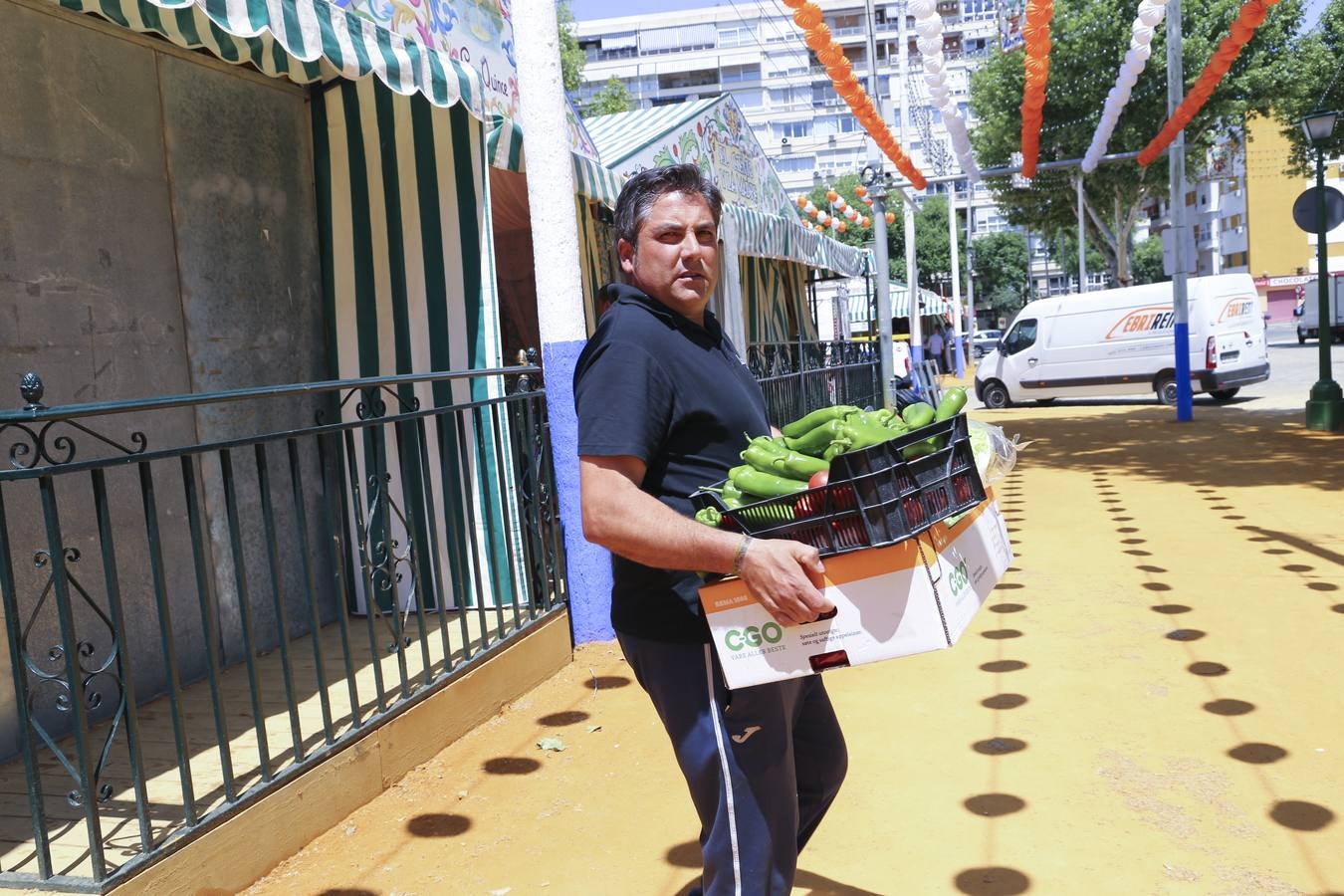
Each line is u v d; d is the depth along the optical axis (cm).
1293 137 2809
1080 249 3033
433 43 540
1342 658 469
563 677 510
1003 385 2133
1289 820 323
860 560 194
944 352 3209
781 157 9625
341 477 457
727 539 190
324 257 584
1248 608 557
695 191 215
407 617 570
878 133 1085
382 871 321
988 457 225
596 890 304
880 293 1692
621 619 219
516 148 588
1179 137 1561
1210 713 414
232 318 521
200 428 498
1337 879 288
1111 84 2722
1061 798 347
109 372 448
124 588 448
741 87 9912
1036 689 454
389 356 578
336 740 361
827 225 1686
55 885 265
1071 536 790
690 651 211
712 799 210
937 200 5828
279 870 323
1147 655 490
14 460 258
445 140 564
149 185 475
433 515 436
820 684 240
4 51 406
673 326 213
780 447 205
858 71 9344
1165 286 1930
